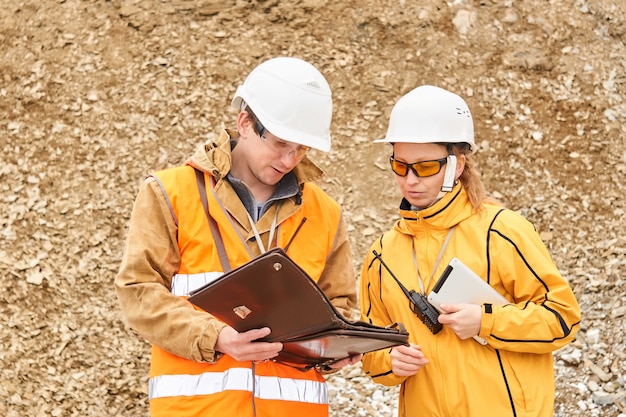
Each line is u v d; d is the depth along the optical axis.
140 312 2.63
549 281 2.78
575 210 5.70
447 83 6.40
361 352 2.67
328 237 2.94
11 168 5.82
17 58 6.45
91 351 4.90
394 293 2.92
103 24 6.63
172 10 6.71
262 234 2.78
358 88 6.39
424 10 6.76
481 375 2.76
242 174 2.82
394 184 5.87
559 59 6.57
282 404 2.71
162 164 5.88
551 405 2.82
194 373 2.68
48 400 4.62
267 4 6.77
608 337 4.81
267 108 2.65
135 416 4.57
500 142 6.09
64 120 6.09
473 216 2.88
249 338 2.45
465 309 2.74
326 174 5.91
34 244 5.41
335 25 6.71
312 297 2.30
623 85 6.45
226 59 6.46
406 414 2.92
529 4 6.88
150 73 6.36
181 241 2.74
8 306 5.08
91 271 5.30
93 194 5.70
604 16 6.86
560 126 6.18
